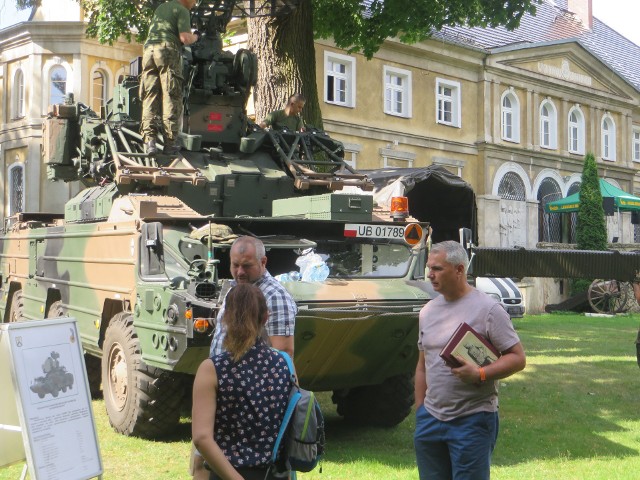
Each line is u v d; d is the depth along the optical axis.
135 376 8.20
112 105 10.66
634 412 10.19
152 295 7.77
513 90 34.12
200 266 7.49
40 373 5.68
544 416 9.89
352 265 8.59
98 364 10.62
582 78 37.28
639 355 10.20
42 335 5.75
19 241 12.47
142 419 8.24
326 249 8.61
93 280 9.42
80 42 29.14
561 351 15.96
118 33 18.14
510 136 34.41
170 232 8.16
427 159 31.16
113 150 9.69
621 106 39.31
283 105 14.04
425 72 31.09
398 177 15.00
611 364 14.13
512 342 4.98
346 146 28.41
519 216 34.28
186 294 7.36
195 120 10.35
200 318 7.10
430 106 31.28
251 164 10.27
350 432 9.12
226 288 7.21
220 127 10.45
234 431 4.09
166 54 9.42
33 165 29.66
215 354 4.59
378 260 8.73
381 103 29.62
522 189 34.59
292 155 10.61
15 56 30.17
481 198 32.66
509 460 7.82
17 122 30.27
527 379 12.56
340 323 7.57
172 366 7.46
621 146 39.47
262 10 13.45
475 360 4.90
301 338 7.56
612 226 38.41
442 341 5.05
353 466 7.50
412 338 8.15
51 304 11.01
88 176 11.14
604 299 28.03
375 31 16.77
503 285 19.53
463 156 32.50
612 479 7.11
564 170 36.47
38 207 29.70
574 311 29.31
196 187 9.61
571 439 8.69
